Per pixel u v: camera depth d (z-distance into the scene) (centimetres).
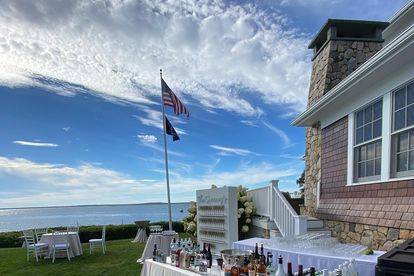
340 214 627
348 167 630
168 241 864
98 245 1244
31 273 788
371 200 546
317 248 402
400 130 490
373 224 521
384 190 518
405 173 485
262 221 774
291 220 617
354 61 815
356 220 570
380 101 546
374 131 561
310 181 829
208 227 731
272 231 714
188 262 409
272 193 738
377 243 512
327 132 731
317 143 791
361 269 324
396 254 281
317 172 777
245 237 877
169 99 1072
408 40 416
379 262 277
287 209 639
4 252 1119
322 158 748
